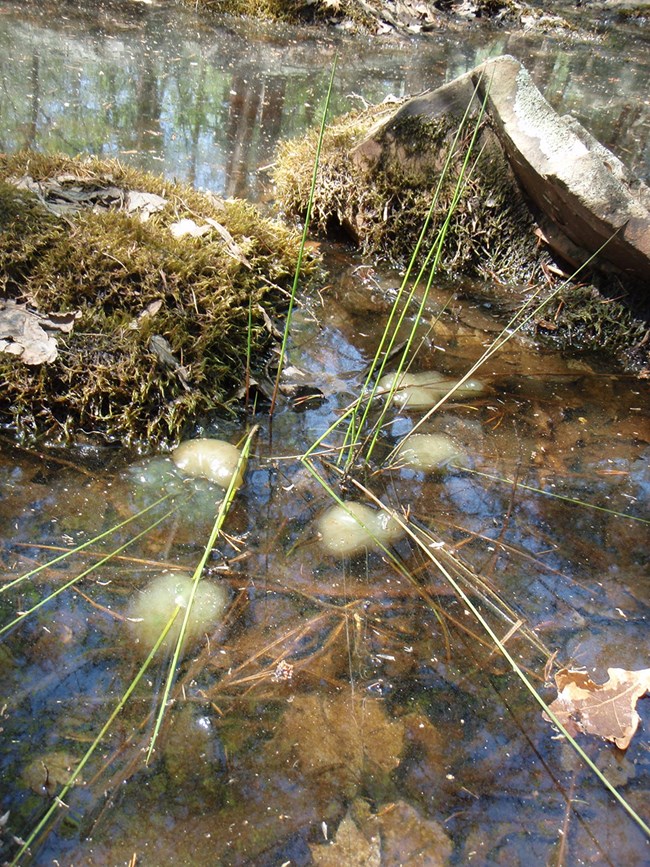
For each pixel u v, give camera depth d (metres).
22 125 3.99
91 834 1.32
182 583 1.81
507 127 3.12
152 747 1.45
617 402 2.77
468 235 3.43
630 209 2.83
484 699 1.65
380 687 1.64
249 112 4.64
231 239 2.88
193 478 2.16
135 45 5.51
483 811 1.43
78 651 1.63
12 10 5.73
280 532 2.02
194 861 1.30
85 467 2.14
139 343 2.35
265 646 1.70
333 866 1.32
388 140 3.39
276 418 2.45
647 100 5.82
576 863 1.36
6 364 2.22
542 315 3.18
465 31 7.32
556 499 2.26
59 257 2.44
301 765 1.47
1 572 1.77
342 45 6.31
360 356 2.82
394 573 1.94
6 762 1.40
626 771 1.53
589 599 1.93
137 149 3.95
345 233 3.64
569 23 8.20
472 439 2.48
